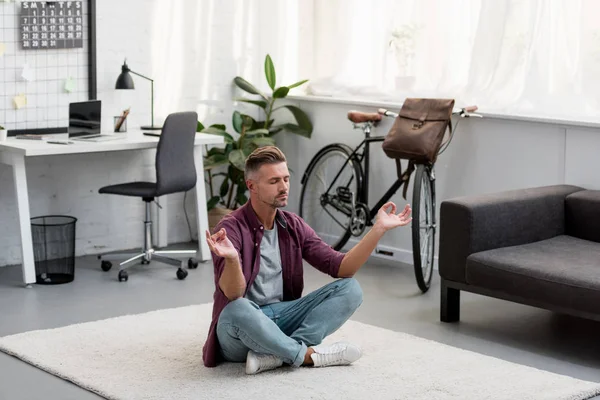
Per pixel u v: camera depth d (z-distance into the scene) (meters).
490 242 4.78
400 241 6.22
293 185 6.97
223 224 3.99
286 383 3.88
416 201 5.40
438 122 5.52
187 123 5.80
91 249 6.35
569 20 5.42
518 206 4.90
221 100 6.84
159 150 5.67
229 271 3.79
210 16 6.70
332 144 6.49
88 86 6.14
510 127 5.57
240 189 6.76
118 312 5.01
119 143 5.64
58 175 6.15
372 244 4.03
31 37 5.88
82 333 4.55
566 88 5.46
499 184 5.66
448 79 6.06
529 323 4.88
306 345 4.07
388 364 4.14
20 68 5.88
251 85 6.79
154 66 6.48
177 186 5.83
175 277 5.75
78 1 6.04
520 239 4.92
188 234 6.83
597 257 4.63
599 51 5.32
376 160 6.32
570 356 4.38
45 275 5.56
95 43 6.13
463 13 6.00
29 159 6.03
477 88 5.82
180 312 4.95
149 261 5.89
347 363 4.11
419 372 4.05
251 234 4.03
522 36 5.64
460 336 4.65
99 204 6.35
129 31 6.34
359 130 6.44
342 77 6.73
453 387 3.87
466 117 5.75
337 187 6.33
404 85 6.32
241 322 3.86
